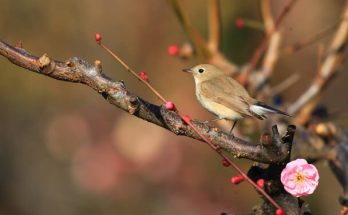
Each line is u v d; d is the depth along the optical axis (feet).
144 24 52.39
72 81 16.85
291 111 31.96
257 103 30.48
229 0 48.91
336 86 53.36
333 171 26.71
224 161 17.72
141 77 18.47
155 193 45.52
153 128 45.96
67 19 52.06
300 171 16.83
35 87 50.78
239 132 32.27
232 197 45.24
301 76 52.42
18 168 49.60
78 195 46.68
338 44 32.60
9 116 50.34
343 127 29.86
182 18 33.24
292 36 53.83
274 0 53.06
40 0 51.44
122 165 45.68
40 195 48.39
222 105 31.19
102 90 16.79
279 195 17.88
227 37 48.57
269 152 17.03
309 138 27.71
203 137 17.33
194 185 45.34
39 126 50.21
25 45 51.29
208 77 32.55
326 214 45.52
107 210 45.78
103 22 52.54
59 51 51.90
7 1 50.93
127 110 17.04
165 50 51.80
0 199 48.73
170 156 45.57
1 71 50.37
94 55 52.24
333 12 54.24
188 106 48.67
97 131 48.65
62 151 48.47
